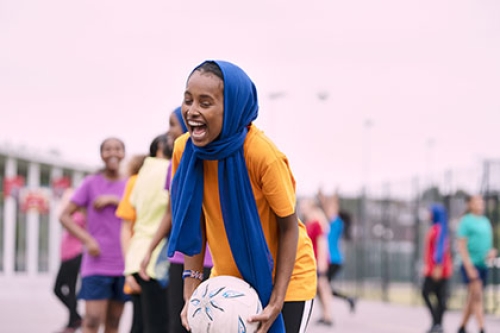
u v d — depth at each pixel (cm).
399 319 1828
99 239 930
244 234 523
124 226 870
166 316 822
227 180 517
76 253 1398
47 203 3506
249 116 512
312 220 1642
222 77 496
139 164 859
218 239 541
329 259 1700
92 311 923
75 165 3753
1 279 3341
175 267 732
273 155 512
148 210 823
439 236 1519
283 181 516
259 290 530
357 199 2806
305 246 578
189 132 508
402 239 2466
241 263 530
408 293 2816
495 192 1878
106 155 958
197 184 524
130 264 822
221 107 496
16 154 3603
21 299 2431
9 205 3503
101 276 921
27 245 3553
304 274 571
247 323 516
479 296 1377
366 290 2722
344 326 1644
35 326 1533
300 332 567
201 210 535
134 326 865
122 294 932
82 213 1405
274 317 529
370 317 1881
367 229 2723
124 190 952
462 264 1393
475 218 1405
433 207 1532
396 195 2494
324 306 1673
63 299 1404
